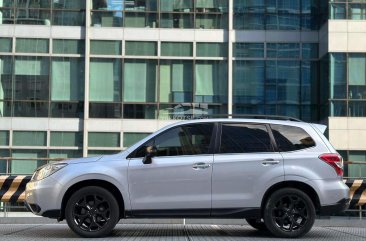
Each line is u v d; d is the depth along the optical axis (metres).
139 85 25.92
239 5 26.25
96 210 9.14
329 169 9.33
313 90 25.95
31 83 25.78
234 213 9.23
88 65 25.73
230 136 9.47
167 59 26.02
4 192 13.24
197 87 25.95
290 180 9.25
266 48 26.08
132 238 9.21
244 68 26.02
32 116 25.61
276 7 26.23
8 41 25.88
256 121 9.59
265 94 25.91
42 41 26.00
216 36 26.16
